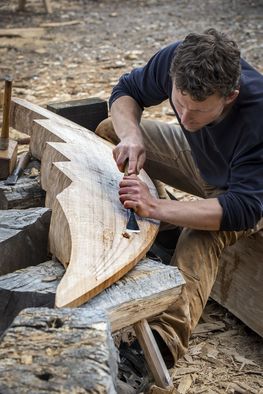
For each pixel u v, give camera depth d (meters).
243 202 3.43
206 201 3.48
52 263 3.37
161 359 3.21
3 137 4.63
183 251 3.72
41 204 4.49
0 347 2.34
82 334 2.39
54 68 9.98
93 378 2.20
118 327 3.04
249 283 4.14
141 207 3.40
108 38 11.89
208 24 12.84
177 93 3.27
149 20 13.29
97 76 9.54
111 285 3.05
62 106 5.01
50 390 2.16
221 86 3.18
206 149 3.76
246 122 3.44
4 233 3.47
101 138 4.63
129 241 3.29
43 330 2.41
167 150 4.44
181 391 3.71
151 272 3.18
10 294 3.04
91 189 3.74
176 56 3.25
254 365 3.97
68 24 12.98
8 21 13.27
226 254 4.28
